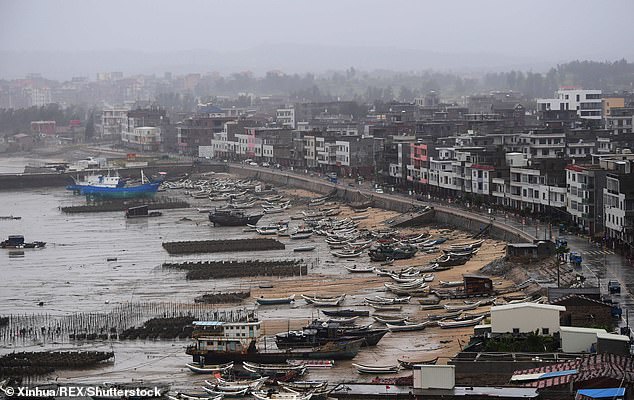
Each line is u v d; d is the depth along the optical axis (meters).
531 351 172.62
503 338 179.75
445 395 146.62
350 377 186.12
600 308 189.50
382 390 152.75
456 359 165.25
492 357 165.38
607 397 139.75
